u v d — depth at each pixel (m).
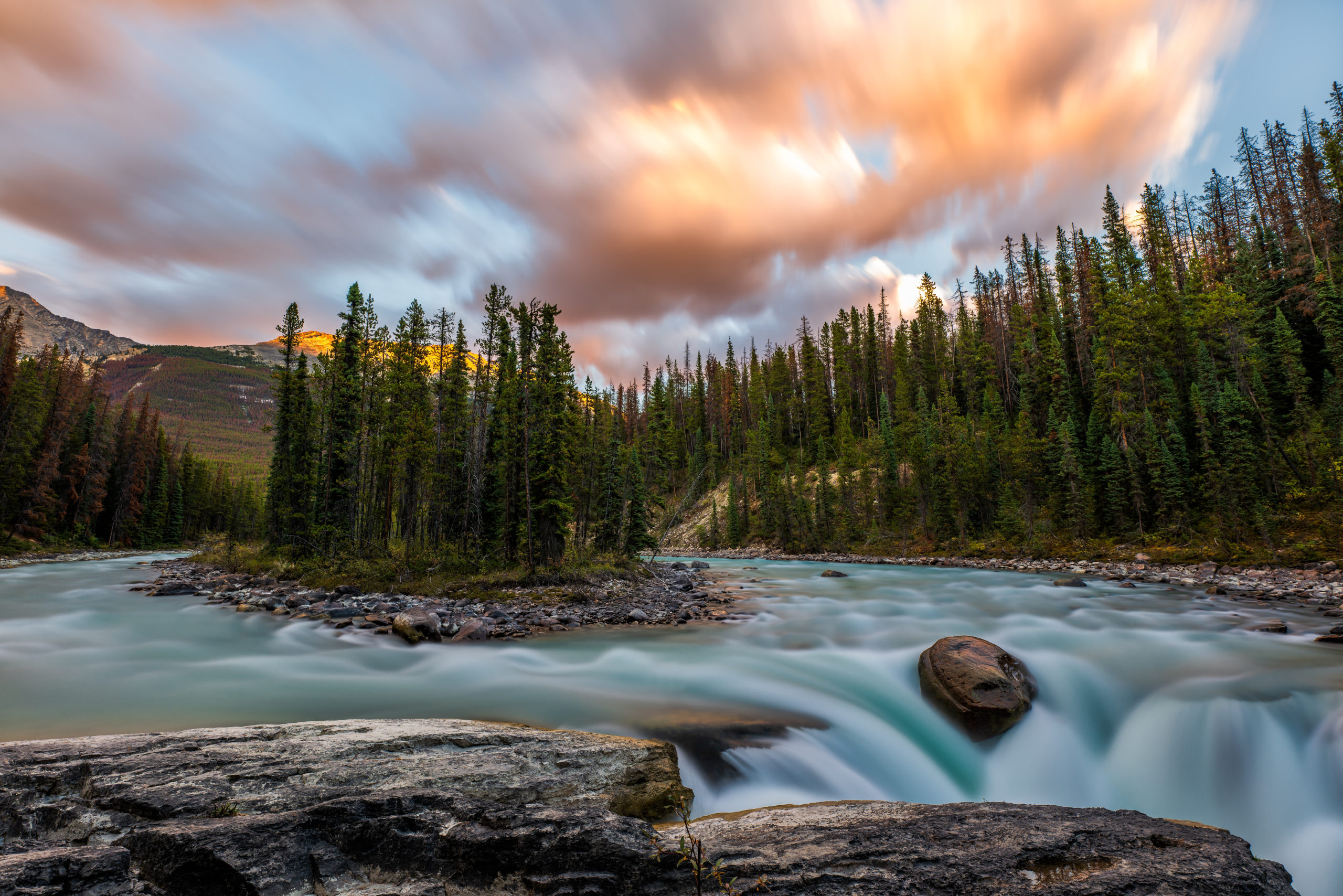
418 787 6.52
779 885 4.42
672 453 120.62
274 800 5.62
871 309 115.69
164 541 90.88
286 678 13.95
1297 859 8.59
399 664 15.88
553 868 4.65
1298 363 50.47
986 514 69.06
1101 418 62.59
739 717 11.27
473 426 46.75
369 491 48.16
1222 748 10.81
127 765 6.02
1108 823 5.66
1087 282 87.44
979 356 94.50
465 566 36.31
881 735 11.15
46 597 28.36
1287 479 45.62
